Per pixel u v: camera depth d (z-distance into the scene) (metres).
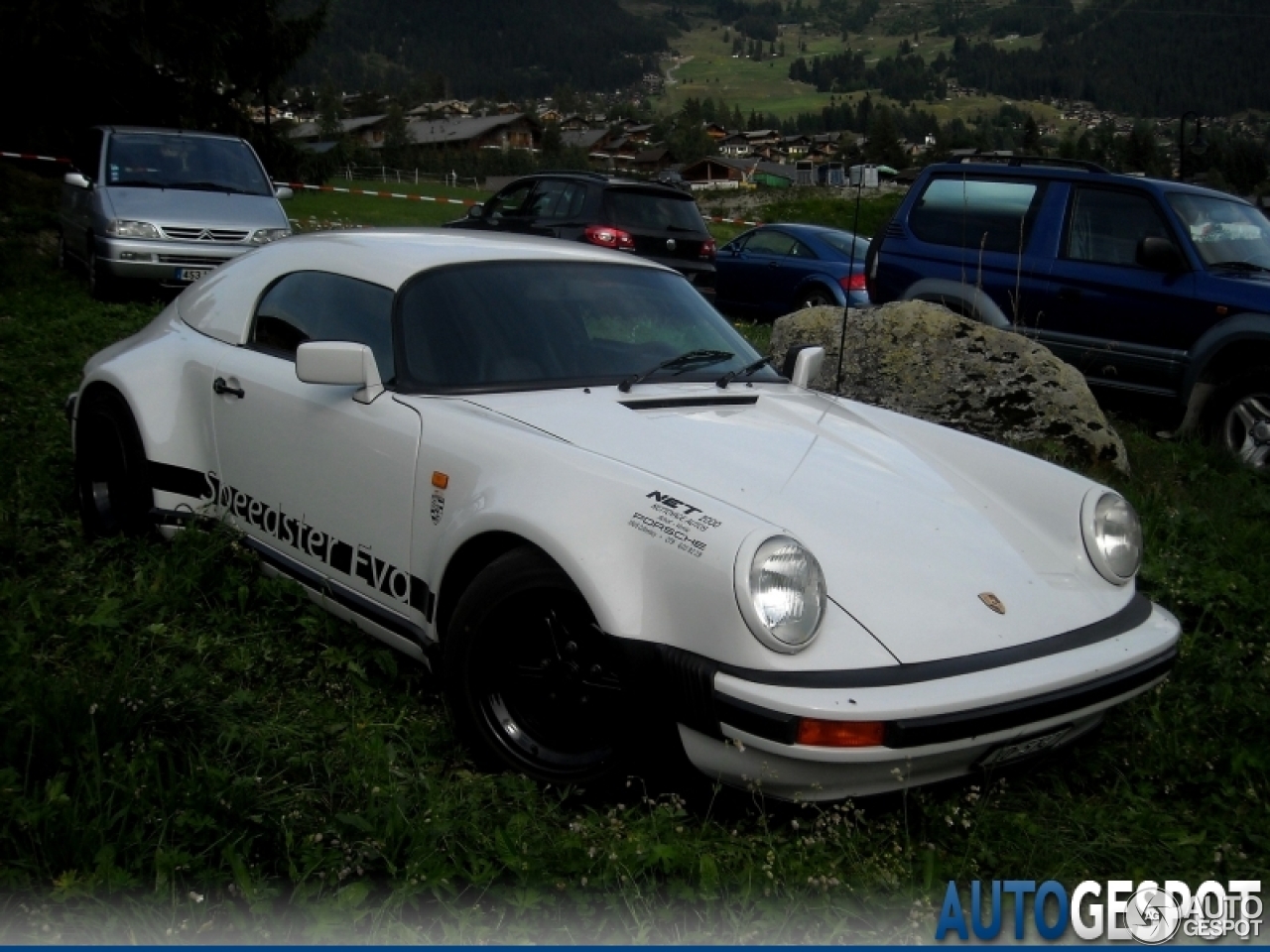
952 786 3.16
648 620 3.00
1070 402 6.97
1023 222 8.99
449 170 84.38
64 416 6.62
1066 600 3.38
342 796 3.11
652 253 13.35
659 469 3.36
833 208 45.16
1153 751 3.67
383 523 3.78
